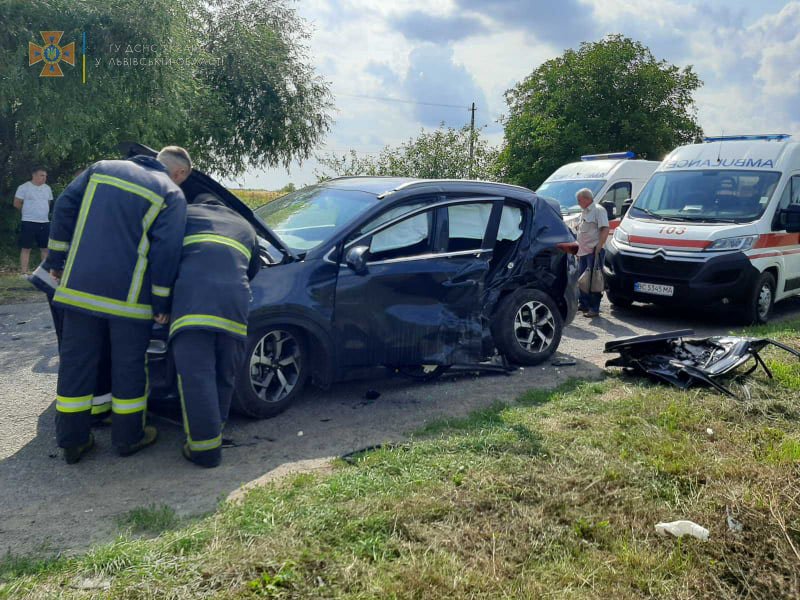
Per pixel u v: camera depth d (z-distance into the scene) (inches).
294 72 825.5
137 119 598.5
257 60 789.9
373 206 221.9
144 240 161.3
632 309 409.7
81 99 551.5
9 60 517.0
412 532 128.0
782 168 381.7
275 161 848.9
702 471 159.6
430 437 183.6
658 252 362.0
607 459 165.0
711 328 358.3
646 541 131.3
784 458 167.2
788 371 242.2
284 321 199.5
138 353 166.2
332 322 208.2
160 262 160.7
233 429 193.8
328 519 130.3
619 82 1434.5
